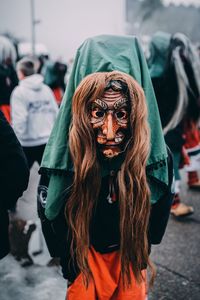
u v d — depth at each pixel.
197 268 2.94
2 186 1.75
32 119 3.85
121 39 1.69
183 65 3.42
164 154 1.63
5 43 4.66
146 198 1.59
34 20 21.91
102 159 1.61
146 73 1.69
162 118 3.43
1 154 1.71
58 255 1.75
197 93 3.50
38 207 1.73
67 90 1.67
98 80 1.53
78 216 1.60
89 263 1.66
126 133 1.58
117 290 1.72
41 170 1.64
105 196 1.63
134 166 1.56
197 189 4.65
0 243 1.80
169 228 3.61
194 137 3.98
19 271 2.90
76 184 1.57
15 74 4.77
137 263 1.64
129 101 1.56
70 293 1.72
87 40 1.69
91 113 1.56
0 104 4.39
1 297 2.58
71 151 1.56
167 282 2.76
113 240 1.67
